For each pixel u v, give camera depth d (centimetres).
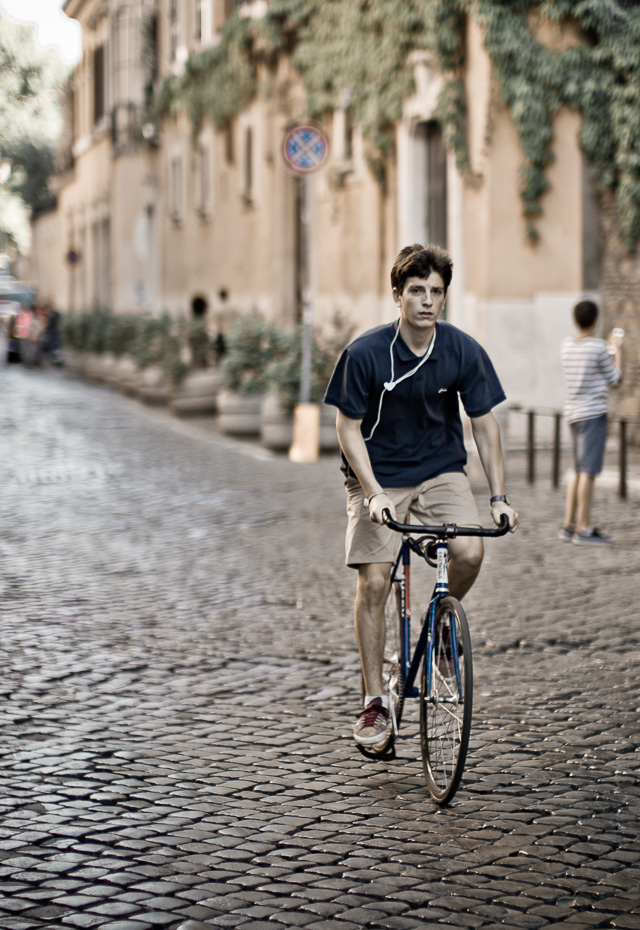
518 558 1065
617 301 1862
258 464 1703
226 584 976
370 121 2202
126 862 469
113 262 4475
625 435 1373
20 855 476
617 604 897
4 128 6438
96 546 1135
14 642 801
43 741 614
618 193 1841
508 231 1861
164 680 719
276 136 2859
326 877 455
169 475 1602
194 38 3544
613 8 1794
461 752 509
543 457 1733
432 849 480
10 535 1191
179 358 2394
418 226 2133
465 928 414
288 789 549
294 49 2639
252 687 705
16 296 7856
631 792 541
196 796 540
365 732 561
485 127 1847
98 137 5166
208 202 3503
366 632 569
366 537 564
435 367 549
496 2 1803
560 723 639
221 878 454
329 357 1834
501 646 787
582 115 1833
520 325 1872
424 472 563
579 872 457
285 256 2903
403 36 2058
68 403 2741
